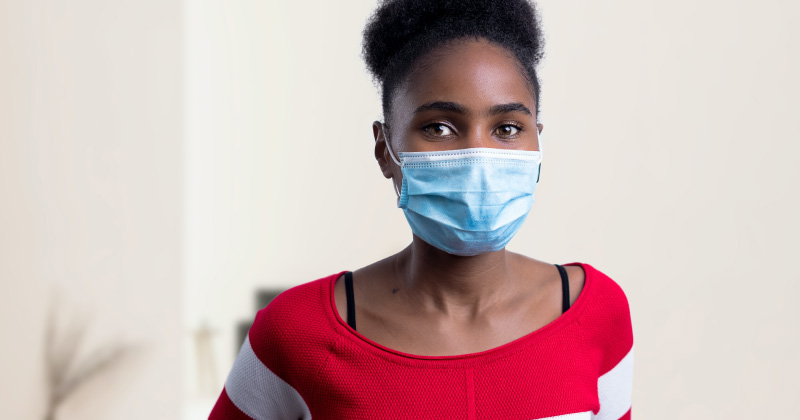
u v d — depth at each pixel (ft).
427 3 3.01
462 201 2.94
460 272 3.14
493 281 3.19
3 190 11.81
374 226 13.29
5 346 11.89
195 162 13.30
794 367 10.38
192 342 13.30
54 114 12.49
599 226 11.06
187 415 13.28
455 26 2.97
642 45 10.91
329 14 13.34
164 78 13.25
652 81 10.87
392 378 3.07
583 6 11.00
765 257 10.46
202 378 13.32
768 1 10.44
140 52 13.12
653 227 10.87
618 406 3.54
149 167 13.20
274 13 13.35
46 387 12.48
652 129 10.88
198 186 13.34
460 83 2.91
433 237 3.08
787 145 10.38
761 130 10.48
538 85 3.28
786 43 10.37
